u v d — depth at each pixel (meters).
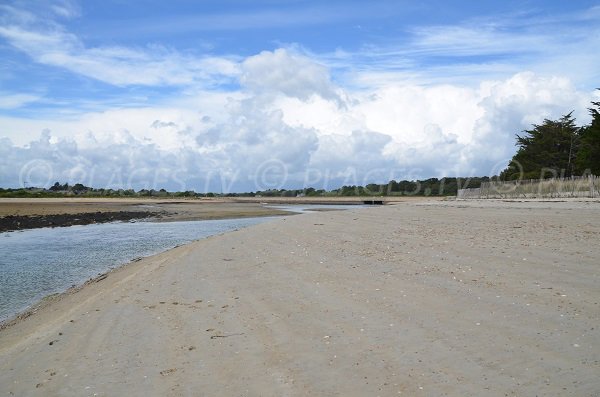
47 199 90.38
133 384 6.45
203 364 6.93
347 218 29.28
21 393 6.53
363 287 10.24
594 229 15.89
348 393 5.66
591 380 5.39
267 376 6.34
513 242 14.09
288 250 16.22
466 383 5.59
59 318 10.63
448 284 9.81
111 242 29.08
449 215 27.36
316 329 7.93
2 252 24.61
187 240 29.81
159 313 9.78
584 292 8.49
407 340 7.04
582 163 56.53
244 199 130.00
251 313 9.22
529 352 6.25
